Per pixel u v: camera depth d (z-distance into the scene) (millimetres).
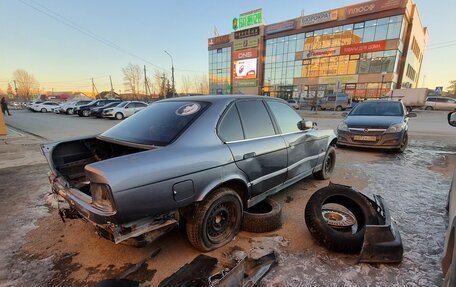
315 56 38094
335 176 4762
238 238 2598
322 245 2432
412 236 2643
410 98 27547
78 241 2584
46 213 3213
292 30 39844
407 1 29594
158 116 2646
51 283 2004
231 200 2430
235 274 1747
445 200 3596
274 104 3316
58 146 2641
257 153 2664
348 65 35219
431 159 6184
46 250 2436
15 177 4711
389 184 4309
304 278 2016
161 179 1843
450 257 1391
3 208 3361
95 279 2051
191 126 2289
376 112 7430
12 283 1995
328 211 2729
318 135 3998
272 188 3031
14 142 8586
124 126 2799
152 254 2312
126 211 1685
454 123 3393
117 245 2502
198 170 2076
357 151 7141
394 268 2139
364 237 2186
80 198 1984
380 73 32812
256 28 44156
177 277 1831
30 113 28516
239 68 47656
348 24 34156
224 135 2445
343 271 2100
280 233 2713
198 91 71438
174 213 2025
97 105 22766
